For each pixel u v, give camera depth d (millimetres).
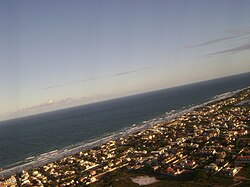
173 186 154250
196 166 181125
